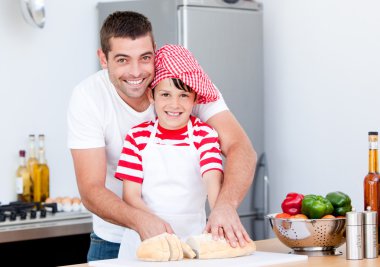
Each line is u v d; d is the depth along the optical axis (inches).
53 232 127.3
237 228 75.2
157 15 154.0
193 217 84.8
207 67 155.0
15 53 149.0
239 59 160.4
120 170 83.4
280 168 170.4
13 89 148.8
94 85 86.7
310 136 164.4
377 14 151.3
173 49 82.5
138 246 79.6
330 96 160.2
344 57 157.5
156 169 82.9
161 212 83.2
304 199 82.0
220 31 156.7
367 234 75.9
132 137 84.0
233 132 86.4
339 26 158.1
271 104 171.9
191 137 83.4
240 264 68.4
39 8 143.4
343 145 158.2
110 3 157.9
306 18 164.2
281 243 90.0
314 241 79.7
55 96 154.9
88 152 84.7
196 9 152.9
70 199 144.2
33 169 146.7
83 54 159.0
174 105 81.4
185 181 83.1
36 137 151.6
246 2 161.6
